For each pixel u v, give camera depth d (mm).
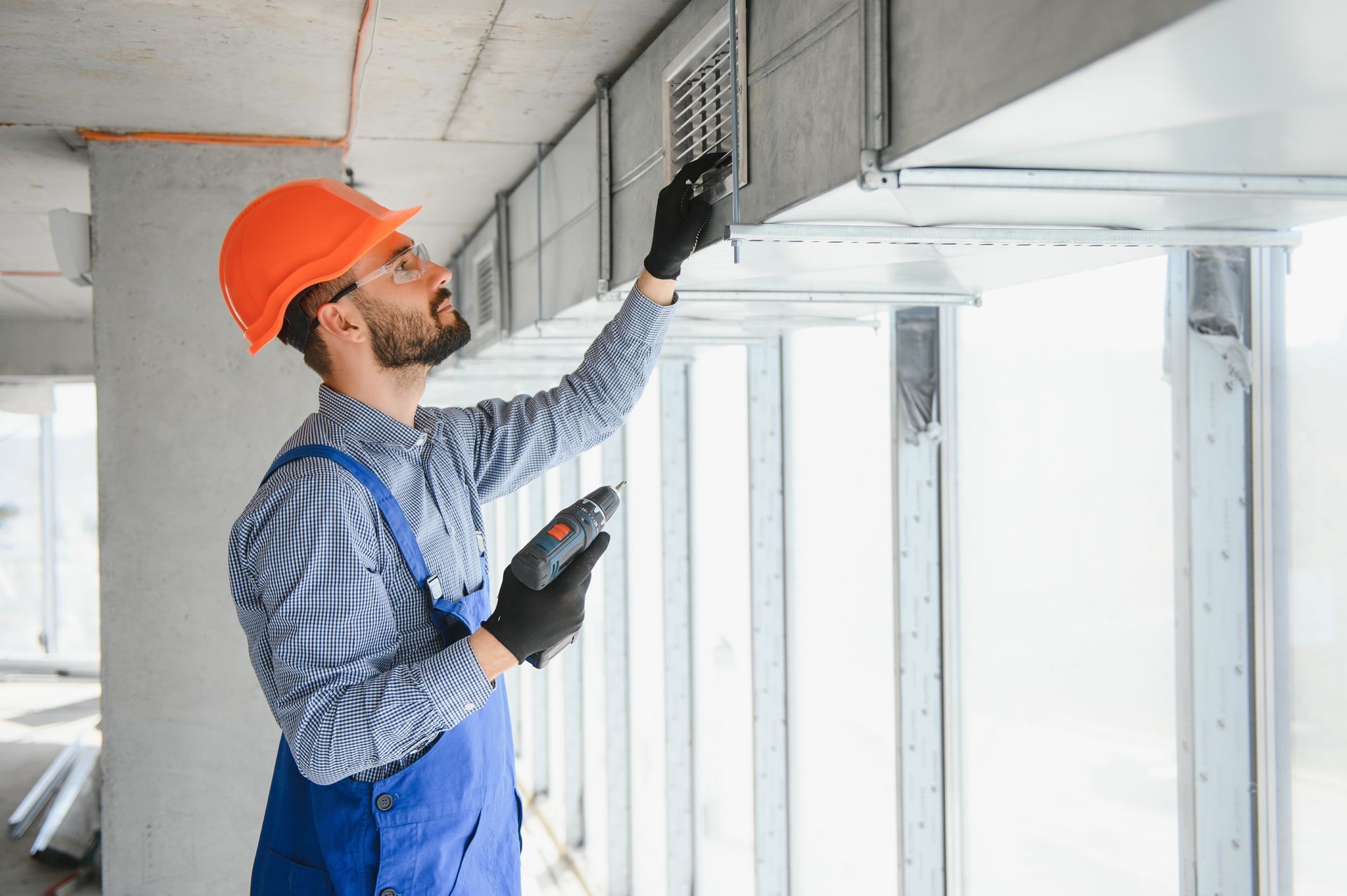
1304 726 1553
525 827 5875
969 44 1020
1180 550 1685
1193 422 1646
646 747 4359
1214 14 719
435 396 6055
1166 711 1759
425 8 2172
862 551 2631
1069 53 857
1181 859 1706
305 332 1412
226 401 3062
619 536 4582
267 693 1338
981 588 2248
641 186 2303
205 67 2520
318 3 2141
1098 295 1878
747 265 1745
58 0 2113
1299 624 1558
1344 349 1473
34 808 5316
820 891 2932
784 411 3068
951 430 2320
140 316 3029
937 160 1146
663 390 3801
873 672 2604
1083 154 1101
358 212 1425
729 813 3521
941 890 2350
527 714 6859
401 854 1276
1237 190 1160
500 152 3322
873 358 2547
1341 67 825
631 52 2422
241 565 1299
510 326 3842
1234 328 1616
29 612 9328
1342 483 1481
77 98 2744
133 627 2996
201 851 3008
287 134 3080
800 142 1428
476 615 1431
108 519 2996
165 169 3049
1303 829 1561
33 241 4965
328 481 1261
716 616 3582
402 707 1168
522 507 6738
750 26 1640
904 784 2352
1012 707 2154
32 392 8039
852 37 1268
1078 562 1951
